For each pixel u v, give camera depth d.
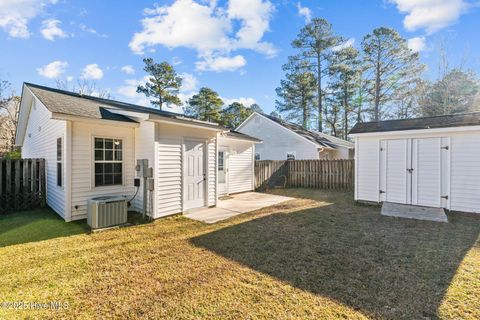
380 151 7.19
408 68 19.98
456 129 5.96
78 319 2.16
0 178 6.12
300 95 23.95
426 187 6.48
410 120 7.35
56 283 2.79
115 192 6.07
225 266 3.24
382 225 5.19
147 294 2.56
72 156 5.36
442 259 3.39
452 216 5.86
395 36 19.48
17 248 3.88
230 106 33.31
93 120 5.35
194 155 6.71
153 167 5.68
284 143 16.44
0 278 2.90
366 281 2.81
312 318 2.14
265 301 2.42
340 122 25.56
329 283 2.77
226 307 2.32
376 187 7.27
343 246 3.96
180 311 2.27
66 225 5.09
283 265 3.27
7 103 17.83
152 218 5.64
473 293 2.52
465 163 5.99
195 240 4.30
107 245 4.04
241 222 5.52
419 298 2.45
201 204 6.91
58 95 6.68
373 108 22.30
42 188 6.93
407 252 3.67
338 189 11.11
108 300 2.46
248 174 10.70
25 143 10.20
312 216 6.04
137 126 6.06
